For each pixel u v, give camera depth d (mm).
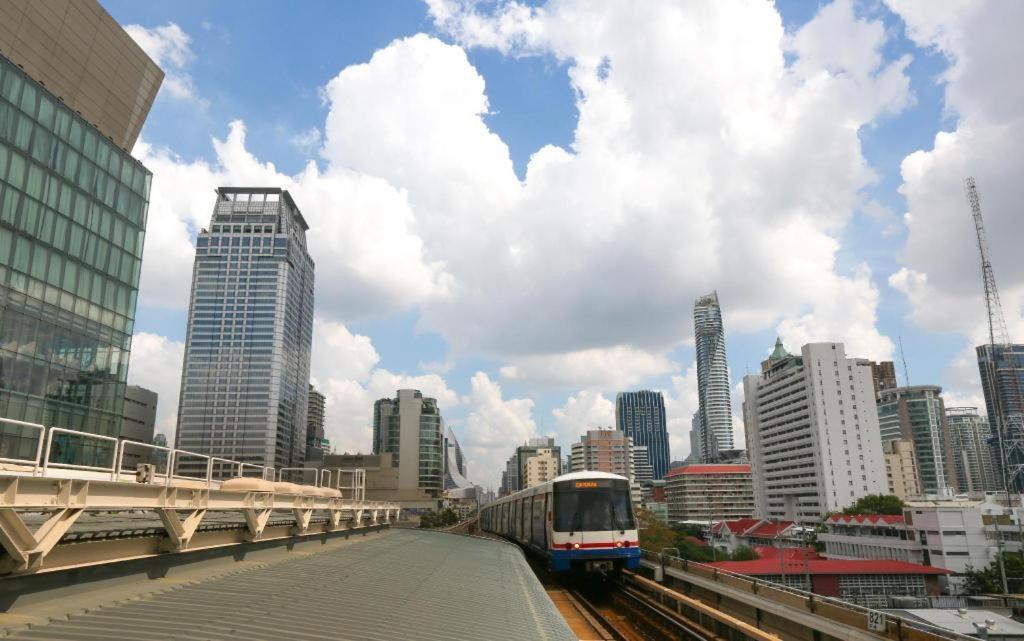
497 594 13445
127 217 51812
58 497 8062
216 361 199500
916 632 10141
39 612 7293
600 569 23062
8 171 40906
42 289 43062
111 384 49062
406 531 33531
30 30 45031
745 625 14531
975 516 83188
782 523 139750
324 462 174250
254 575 11289
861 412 162375
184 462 191875
